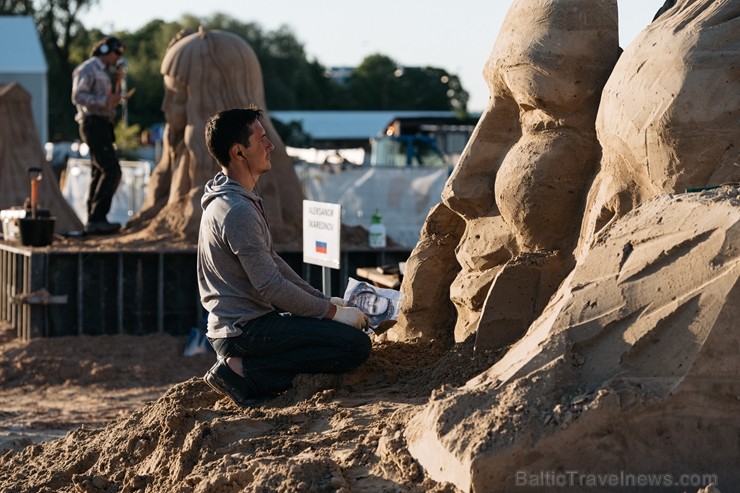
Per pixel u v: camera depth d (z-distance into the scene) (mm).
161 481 4656
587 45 5254
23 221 12883
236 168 5367
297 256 12578
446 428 3898
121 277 12297
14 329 12906
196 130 13492
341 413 4812
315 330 5219
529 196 5344
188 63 13688
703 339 3773
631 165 4770
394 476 4043
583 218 5246
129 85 50594
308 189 17484
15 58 31812
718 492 3514
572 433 3723
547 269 5234
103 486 4859
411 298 6105
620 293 4012
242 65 13773
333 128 41188
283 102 57000
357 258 12617
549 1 5340
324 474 4078
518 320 5215
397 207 17375
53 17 49531
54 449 5691
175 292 12445
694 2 4711
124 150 34719
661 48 4582
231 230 5191
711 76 4422
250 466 4254
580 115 5320
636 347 3893
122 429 5438
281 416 4875
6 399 10062
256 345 5254
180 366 11234
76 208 21906
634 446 3766
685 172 4480
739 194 4027
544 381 3896
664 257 3967
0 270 13906
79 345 11797
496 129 5828
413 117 36438
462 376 5078
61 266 12281
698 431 3791
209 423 4820
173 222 13398
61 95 49438
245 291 5297
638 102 4598
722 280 3795
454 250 6109
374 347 5848
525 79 5355
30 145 16609
